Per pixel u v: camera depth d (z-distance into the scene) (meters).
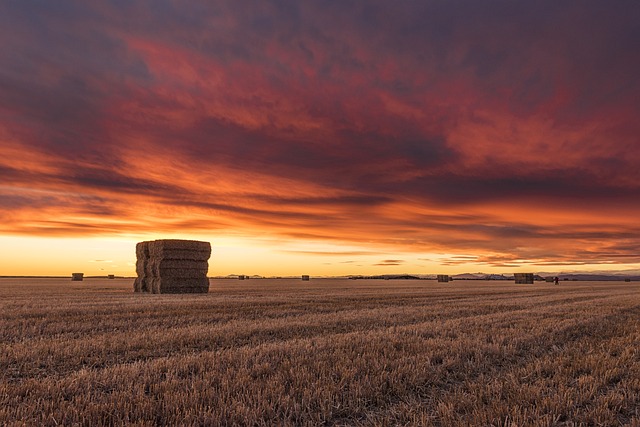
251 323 12.90
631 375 7.05
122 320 13.49
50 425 4.71
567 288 47.06
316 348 8.80
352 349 8.80
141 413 5.02
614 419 5.16
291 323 12.82
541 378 6.92
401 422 5.09
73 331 11.38
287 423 4.86
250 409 5.09
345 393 5.92
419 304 20.92
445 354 8.48
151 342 9.62
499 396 5.78
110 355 8.52
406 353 8.52
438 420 5.14
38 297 23.52
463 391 6.33
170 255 29.25
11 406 5.32
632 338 10.70
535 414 5.08
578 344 9.95
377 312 16.58
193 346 9.45
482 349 8.92
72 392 5.91
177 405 5.17
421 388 6.43
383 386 6.28
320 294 28.62
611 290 40.88
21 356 8.08
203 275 30.56
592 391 6.10
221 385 6.10
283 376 6.48
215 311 16.28
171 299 22.11
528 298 26.00
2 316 14.02
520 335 10.70
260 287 44.81
